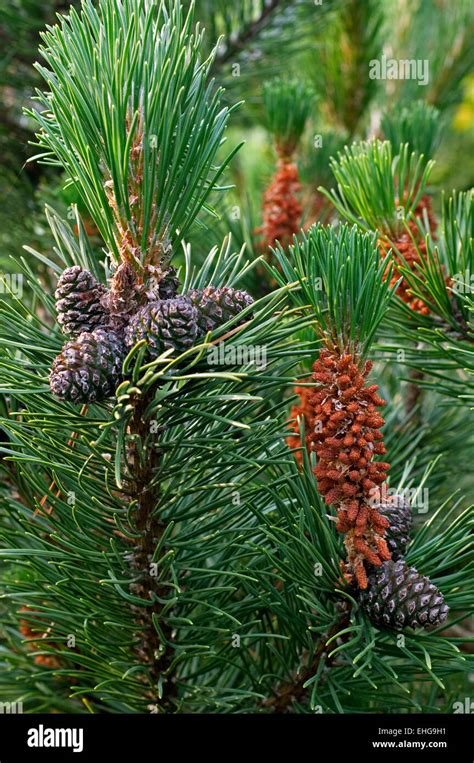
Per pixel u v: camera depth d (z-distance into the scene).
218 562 0.75
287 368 0.68
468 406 0.81
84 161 0.64
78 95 0.62
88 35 0.62
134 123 0.61
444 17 1.47
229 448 0.69
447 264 0.82
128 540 0.72
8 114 1.13
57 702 0.84
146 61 0.62
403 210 0.80
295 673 0.77
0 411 0.78
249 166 1.57
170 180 0.64
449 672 0.71
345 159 0.83
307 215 1.14
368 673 0.73
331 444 0.67
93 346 0.63
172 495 0.72
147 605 0.71
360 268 0.66
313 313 0.68
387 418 0.93
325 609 0.73
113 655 0.74
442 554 0.72
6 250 1.10
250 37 1.24
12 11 1.08
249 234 1.02
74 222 0.89
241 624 0.72
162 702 0.76
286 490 0.74
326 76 1.40
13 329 0.68
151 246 0.65
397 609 0.68
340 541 0.71
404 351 0.84
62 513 0.73
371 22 1.41
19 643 0.89
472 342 0.81
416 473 0.93
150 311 0.64
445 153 1.76
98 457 0.67
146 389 0.64
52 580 0.72
